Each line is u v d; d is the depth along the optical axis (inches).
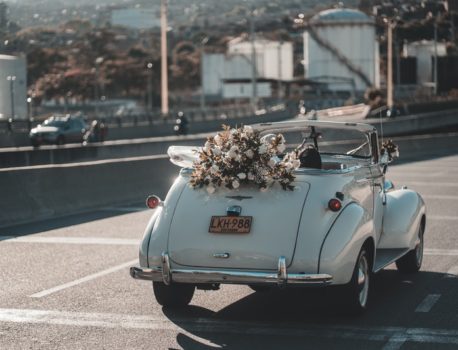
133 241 531.5
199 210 323.6
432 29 6048.2
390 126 2522.1
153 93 5984.3
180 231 321.4
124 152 1428.4
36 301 361.7
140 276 323.6
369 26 5575.8
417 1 6107.3
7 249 500.7
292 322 325.4
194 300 365.4
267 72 5846.5
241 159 321.1
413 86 5580.7
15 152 1203.2
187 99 6171.3
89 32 6692.9
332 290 323.0
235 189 323.3
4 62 2098.9
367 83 5575.8
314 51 5605.3
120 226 604.7
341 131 385.7
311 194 318.7
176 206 328.2
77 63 6151.6
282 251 309.0
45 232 573.3
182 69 6663.4
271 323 324.5
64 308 349.1
